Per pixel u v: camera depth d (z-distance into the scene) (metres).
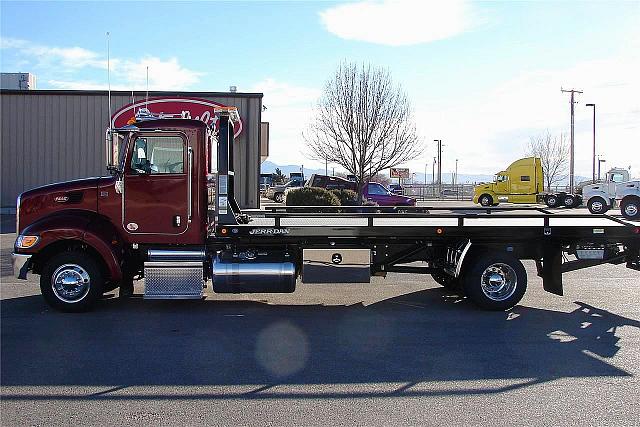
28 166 29.56
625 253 9.95
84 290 9.10
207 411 5.25
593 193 33.12
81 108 29.47
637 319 9.02
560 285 9.79
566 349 7.32
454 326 8.50
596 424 5.01
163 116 10.01
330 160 31.19
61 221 9.02
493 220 10.05
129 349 7.19
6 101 29.42
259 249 9.53
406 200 29.03
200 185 9.30
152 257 9.21
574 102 54.16
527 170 41.03
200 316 9.04
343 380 6.11
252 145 29.33
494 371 6.44
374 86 30.59
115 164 9.10
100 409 5.29
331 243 9.62
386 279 12.67
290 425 4.96
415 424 4.98
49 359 6.77
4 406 5.36
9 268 13.52
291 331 8.14
